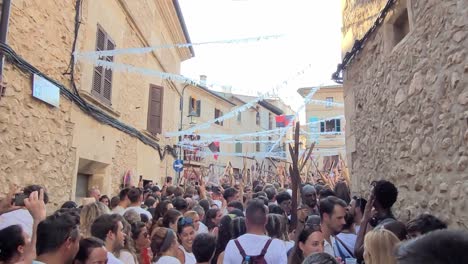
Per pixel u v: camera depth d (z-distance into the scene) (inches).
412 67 150.4
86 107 241.6
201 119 901.8
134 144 353.4
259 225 110.0
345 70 252.1
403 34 175.2
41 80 187.8
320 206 120.6
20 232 86.7
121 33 313.4
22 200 129.0
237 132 1082.1
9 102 164.6
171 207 176.1
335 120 1021.8
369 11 202.8
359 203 141.3
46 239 80.7
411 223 98.0
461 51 116.3
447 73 124.3
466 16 114.0
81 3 237.8
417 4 146.5
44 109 195.2
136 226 137.3
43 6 193.8
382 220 114.6
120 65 267.6
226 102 1028.5
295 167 117.3
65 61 218.7
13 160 168.9
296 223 110.1
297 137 118.9
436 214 131.4
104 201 214.7
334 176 388.8
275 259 104.2
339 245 117.3
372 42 198.1
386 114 178.1
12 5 167.8
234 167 1050.1
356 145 226.1
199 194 288.7
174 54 539.8
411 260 34.9
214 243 117.8
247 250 105.1
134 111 355.9
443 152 126.8
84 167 269.1
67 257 82.0
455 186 119.3
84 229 121.3
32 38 184.2
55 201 206.7
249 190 332.5
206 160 868.6
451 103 121.8
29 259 87.3
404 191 157.9
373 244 77.0
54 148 206.4
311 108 1047.6
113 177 297.7
